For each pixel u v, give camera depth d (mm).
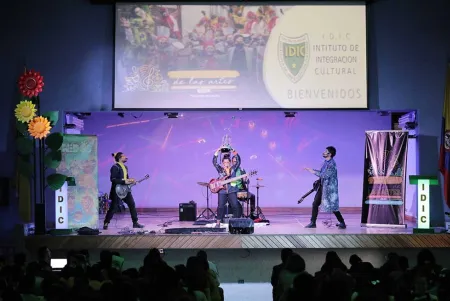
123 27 12906
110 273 6711
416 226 12695
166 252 11742
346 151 16531
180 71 12898
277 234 11539
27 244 11656
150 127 16625
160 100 12898
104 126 16562
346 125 16531
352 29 12898
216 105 12891
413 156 13297
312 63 12875
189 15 12906
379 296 5594
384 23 12977
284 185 16531
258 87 12898
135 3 12914
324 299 5477
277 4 12930
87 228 11945
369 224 12625
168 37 12906
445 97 12891
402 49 12977
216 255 11781
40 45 12992
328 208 12477
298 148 16531
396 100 12984
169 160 16625
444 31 12945
